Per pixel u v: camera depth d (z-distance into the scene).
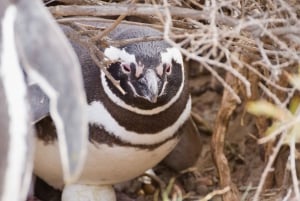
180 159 7.07
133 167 5.97
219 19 4.83
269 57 5.81
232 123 7.46
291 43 5.29
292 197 5.68
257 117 6.32
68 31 5.28
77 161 3.36
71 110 3.33
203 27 4.85
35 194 6.58
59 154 5.73
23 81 3.43
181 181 7.22
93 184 6.16
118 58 5.45
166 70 5.47
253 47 5.30
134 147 5.73
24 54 3.35
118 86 5.15
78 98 3.32
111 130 5.62
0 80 3.38
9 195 3.32
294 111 5.68
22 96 3.38
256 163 7.11
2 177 3.33
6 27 3.36
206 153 7.54
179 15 4.89
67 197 6.20
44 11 3.38
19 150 3.35
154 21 6.07
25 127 3.37
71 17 5.55
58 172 5.99
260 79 6.18
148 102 5.51
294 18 4.95
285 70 5.70
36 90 5.32
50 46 3.34
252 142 7.29
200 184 7.17
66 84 3.32
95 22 5.90
